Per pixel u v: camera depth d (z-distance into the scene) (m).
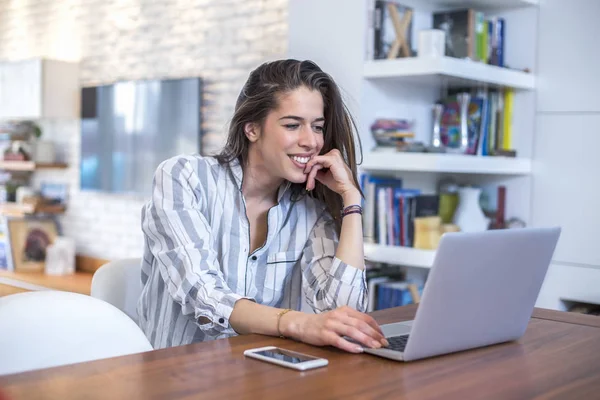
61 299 1.41
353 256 1.75
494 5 3.56
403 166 3.09
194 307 1.61
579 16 3.41
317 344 1.41
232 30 4.70
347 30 3.19
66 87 5.60
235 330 1.57
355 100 3.10
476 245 1.31
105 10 5.48
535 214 3.54
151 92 5.10
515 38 3.60
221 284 1.64
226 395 1.09
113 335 1.44
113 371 1.19
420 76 3.10
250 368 1.24
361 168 3.25
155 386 1.12
